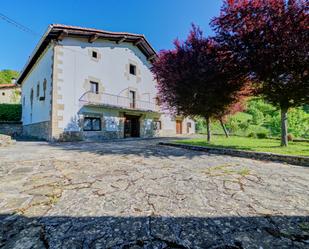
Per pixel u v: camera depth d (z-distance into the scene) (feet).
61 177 11.48
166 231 5.97
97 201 8.13
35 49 42.06
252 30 21.11
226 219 6.71
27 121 54.54
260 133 48.39
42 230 6.01
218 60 25.32
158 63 32.19
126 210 7.34
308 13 18.88
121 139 45.11
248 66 22.88
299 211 7.30
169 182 10.75
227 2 23.02
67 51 38.78
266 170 13.65
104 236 5.70
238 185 10.31
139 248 5.16
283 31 19.57
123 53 50.57
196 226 6.26
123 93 49.83
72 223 6.41
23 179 11.04
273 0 20.03
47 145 29.25
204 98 29.01
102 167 14.12
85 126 41.42
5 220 6.58
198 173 12.69
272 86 22.94
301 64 19.88
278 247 5.21
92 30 40.29
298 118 58.90
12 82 101.91
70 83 38.81
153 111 55.16
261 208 7.55
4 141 27.25
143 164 15.28
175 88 29.25
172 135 65.77
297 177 11.89
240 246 5.26
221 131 76.84
